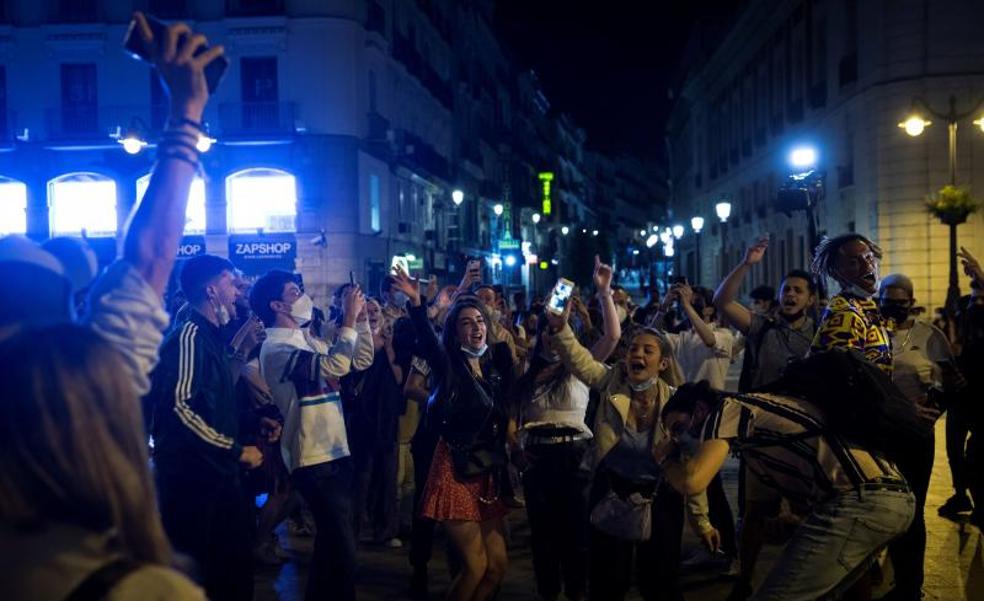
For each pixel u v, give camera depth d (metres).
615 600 5.66
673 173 84.94
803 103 38.41
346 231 36.59
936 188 28.80
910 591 6.05
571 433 6.47
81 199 37.16
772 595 4.08
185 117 2.85
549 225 87.69
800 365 4.41
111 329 2.65
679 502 5.64
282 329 6.12
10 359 1.77
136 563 1.79
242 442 6.86
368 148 38.50
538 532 6.50
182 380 4.77
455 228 53.09
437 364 5.86
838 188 33.62
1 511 1.73
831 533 4.11
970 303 9.07
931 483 10.93
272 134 36.00
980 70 28.59
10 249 2.41
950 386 6.88
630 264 134.62
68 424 1.74
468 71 58.97
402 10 44.47
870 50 30.34
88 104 36.91
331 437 5.95
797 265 40.06
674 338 8.67
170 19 36.34
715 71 57.72
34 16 36.75
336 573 5.89
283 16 35.97
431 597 7.17
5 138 36.97
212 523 4.85
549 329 5.93
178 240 2.83
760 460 4.34
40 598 1.72
